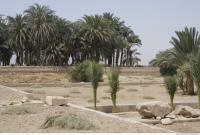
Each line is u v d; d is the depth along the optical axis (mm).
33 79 56469
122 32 87000
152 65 85938
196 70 19500
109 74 19438
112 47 80250
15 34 68312
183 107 15992
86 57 75625
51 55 71438
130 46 87625
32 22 67875
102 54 74188
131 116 16688
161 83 47094
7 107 16328
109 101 25125
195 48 33562
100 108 19547
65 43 72938
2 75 57844
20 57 72500
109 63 84625
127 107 19547
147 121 14422
